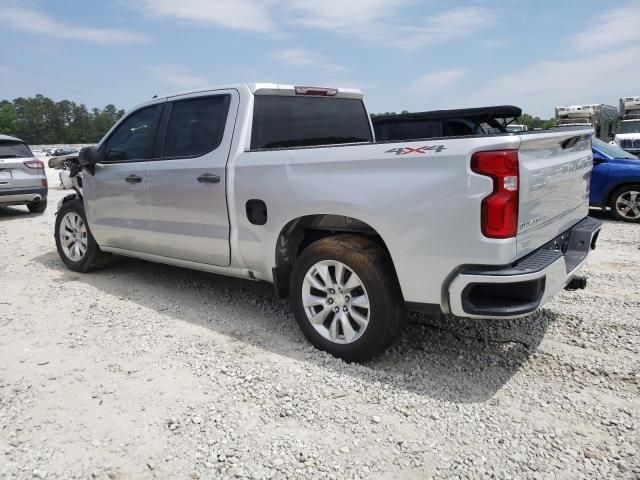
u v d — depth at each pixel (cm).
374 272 328
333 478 241
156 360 358
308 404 300
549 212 335
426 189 301
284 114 435
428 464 249
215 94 429
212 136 422
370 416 289
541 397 307
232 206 399
